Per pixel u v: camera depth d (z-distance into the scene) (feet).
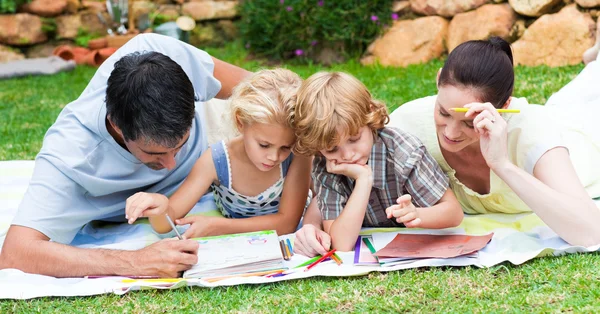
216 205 10.92
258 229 9.59
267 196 9.78
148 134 7.91
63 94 21.65
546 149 8.68
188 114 8.06
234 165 9.60
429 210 8.90
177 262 8.29
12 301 7.97
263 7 24.73
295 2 23.56
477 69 8.08
